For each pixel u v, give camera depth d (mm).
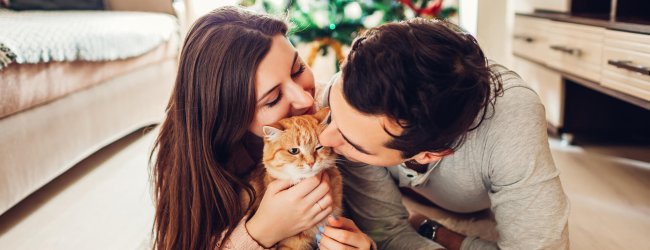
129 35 2285
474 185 1148
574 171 1943
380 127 794
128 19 2443
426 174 1196
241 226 1069
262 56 1007
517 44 2656
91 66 2031
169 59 2949
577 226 1519
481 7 2961
